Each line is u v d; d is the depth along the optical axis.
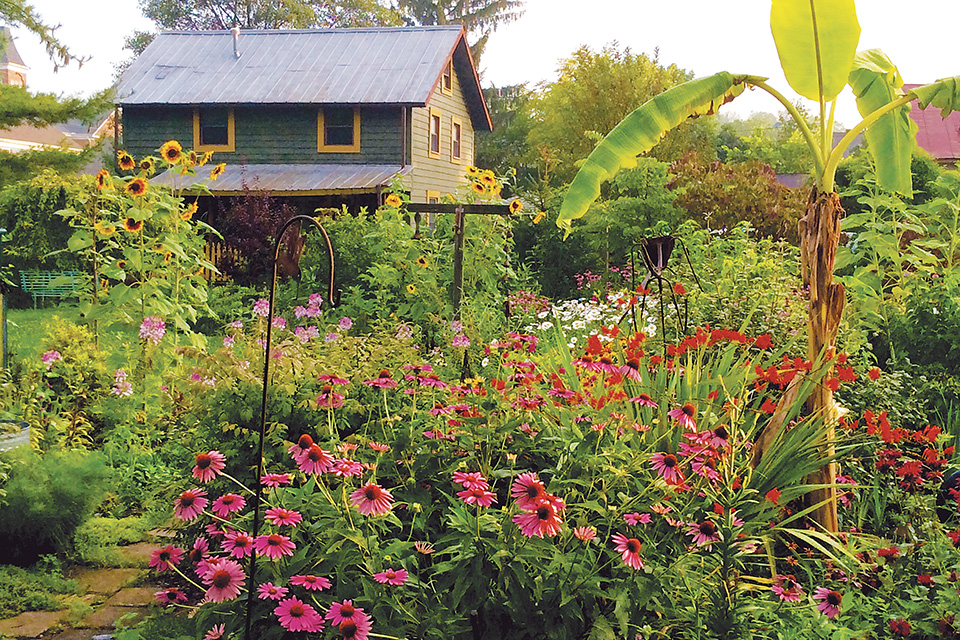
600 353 4.02
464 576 2.56
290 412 3.79
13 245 14.41
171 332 6.54
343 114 20.38
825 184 4.12
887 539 3.78
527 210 11.57
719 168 13.75
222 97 19.94
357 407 3.78
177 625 3.40
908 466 3.89
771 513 3.56
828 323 4.08
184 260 6.88
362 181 18.61
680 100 4.27
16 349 7.90
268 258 11.93
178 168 7.39
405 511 3.13
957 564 3.18
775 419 3.94
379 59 21.03
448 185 24.00
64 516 4.25
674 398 4.06
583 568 2.65
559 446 3.23
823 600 2.89
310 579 2.51
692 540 3.12
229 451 3.66
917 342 6.11
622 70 29.17
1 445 4.56
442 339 6.58
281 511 2.61
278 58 21.38
